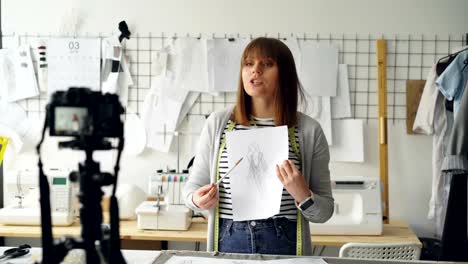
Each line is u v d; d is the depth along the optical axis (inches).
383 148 100.4
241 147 51.3
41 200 26.6
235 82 104.3
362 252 65.3
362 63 103.5
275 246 50.9
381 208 85.4
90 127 25.2
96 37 107.1
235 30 105.3
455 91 87.8
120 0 106.7
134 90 107.7
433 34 101.8
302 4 103.8
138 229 86.8
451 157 75.1
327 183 53.5
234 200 50.4
